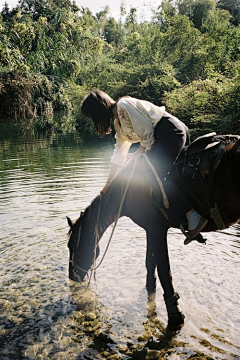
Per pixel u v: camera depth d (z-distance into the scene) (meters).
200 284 3.67
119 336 3.05
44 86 25.95
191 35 18.08
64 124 18.20
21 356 2.85
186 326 3.12
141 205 3.18
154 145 3.11
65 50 29.55
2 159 9.75
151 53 18.38
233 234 4.77
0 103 23.88
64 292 3.68
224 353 2.79
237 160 2.77
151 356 2.81
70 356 2.84
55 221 5.21
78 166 8.30
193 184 2.94
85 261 3.52
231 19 32.72
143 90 16.12
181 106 11.49
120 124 3.19
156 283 3.80
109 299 3.56
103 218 3.40
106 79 18.08
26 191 6.58
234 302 3.38
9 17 44.59
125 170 3.24
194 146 2.96
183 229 3.04
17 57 27.84
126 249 4.46
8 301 3.55
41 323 3.24
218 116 9.98
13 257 4.29
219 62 14.87
